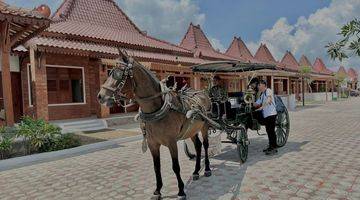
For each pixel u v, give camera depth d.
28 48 13.66
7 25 9.51
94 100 17.48
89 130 13.90
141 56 18.11
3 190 6.06
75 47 14.52
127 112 19.11
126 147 10.17
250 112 8.52
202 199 5.15
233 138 8.07
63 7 20.50
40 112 13.38
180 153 8.85
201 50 28.69
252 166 7.12
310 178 6.09
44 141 9.58
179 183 5.12
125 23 23.41
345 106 28.98
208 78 9.53
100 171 7.21
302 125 14.72
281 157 7.93
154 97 4.83
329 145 9.41
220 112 7.71
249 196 5.22
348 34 3.22
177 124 5.13
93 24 20.30
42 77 13.47
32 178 6.81
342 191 5.31
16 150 9.16
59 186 6.18
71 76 16.17
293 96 26.23
